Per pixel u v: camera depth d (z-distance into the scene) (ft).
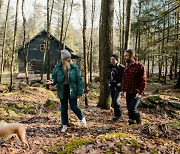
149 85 85.46
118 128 19.83
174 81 96.94
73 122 22.82
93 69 181.47
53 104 31.94
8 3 64.28
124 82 20.68
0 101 33.01
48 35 74.95
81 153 13.97
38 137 19.02
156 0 54.60
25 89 43.47
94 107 31.48
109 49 30.78
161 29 56.49
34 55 136.15
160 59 64.54
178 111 31.27
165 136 16.28
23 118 25.95
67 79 20.26
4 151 16.06
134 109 20.29
